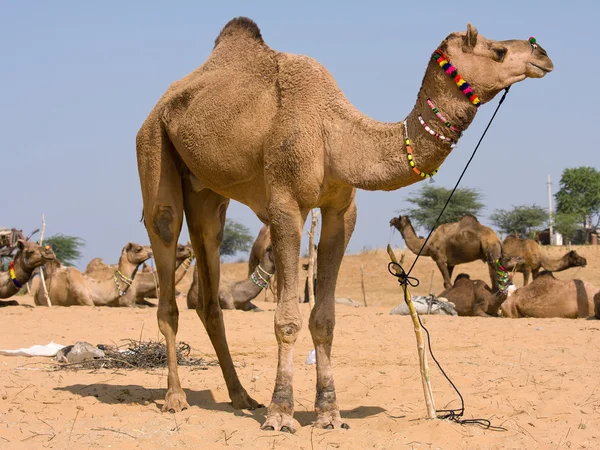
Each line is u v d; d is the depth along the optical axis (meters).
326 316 6.26
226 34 7.04
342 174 6.00
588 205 55.56
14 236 18.39
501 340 12.12
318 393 6.20
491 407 6.97
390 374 8.67
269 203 6.17
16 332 12.57
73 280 17.77
